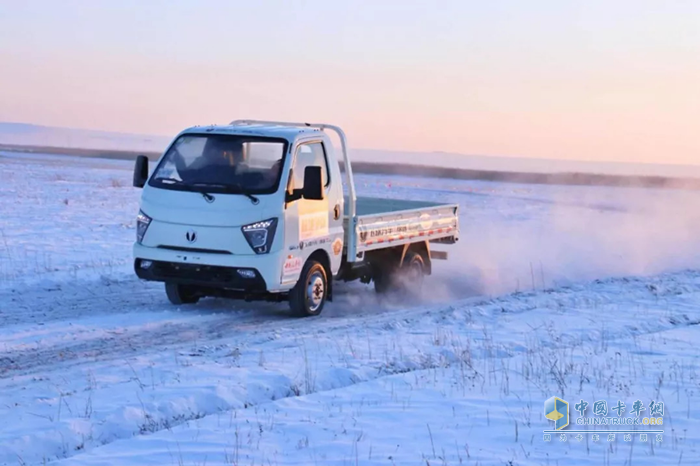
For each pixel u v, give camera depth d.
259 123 13.91
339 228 13.29
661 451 6.88
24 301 13.13
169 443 6.91
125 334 11.16
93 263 17.08
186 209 12.05
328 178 13.01
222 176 12.21
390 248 14.67
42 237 21.02
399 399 8.32
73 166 64.38
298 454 6.68
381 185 54.28
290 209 12.09
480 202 43.19
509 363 10.03
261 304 13.70
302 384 8.81
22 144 164.50
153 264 12.26
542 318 13.12
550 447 6.95
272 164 12.20
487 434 7.27
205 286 12.41
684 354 10.79
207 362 9.57
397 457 6.62
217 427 7.34
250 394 8.41
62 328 11.35
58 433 7.04
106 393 8.26
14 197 31.19
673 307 14.59
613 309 14.16
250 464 6.43
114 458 6.57
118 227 23.98
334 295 14.95
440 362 9.99
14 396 8.23
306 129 12.84
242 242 11.84
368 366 9.56
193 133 12.70
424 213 15.30
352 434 7.20
